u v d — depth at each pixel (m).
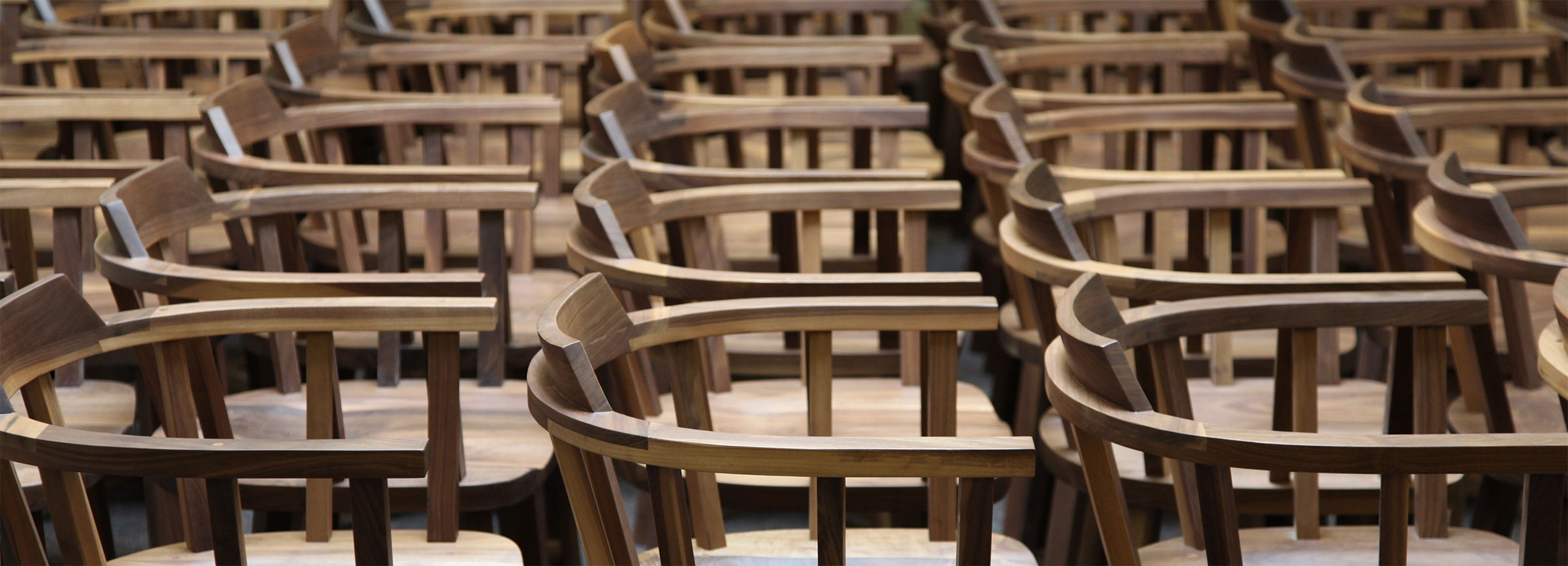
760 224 3.16
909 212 2.19
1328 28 3.92
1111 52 3.46
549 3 4.38
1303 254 2.19
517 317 2.45
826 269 2.81
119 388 2.09
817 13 5.00
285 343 2.07
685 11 4.42
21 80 3.61
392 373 2.11
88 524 1.26
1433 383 1.58
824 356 1.56
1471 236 1.90
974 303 1.54
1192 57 3.46
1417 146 2.41
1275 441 1.14
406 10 4.29
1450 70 3.59
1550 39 3.53
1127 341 1.46
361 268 2.42
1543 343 1.42
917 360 2.13
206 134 2.50
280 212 2.02
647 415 2.00
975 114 2.50
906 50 3.78
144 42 3.55
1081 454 1.34
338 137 2.76
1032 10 4.43
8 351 1.32
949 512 1.61
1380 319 1.55
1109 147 3.04
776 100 2.91
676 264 2.27
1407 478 1.26
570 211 3.14
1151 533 2.06
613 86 3.13
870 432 1.94
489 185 2.07
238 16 4.53
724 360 2.11
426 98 2.92
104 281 2.58
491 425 1.98
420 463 1.14
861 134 2.82
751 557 1.58
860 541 1.62
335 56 3.39
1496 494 2.20
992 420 1.99
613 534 1.31
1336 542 1.63
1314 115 3.20
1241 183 2.10
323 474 1.15
